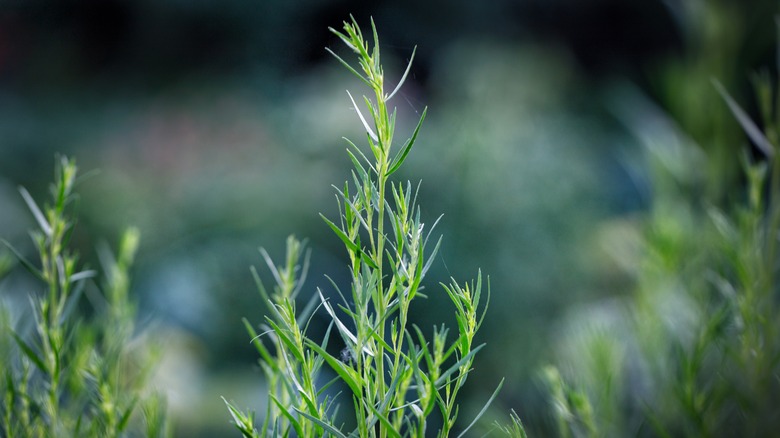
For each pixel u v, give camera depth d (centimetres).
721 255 144
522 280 728
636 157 458
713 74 363
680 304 194
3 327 130
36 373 133
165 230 969
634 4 1778
